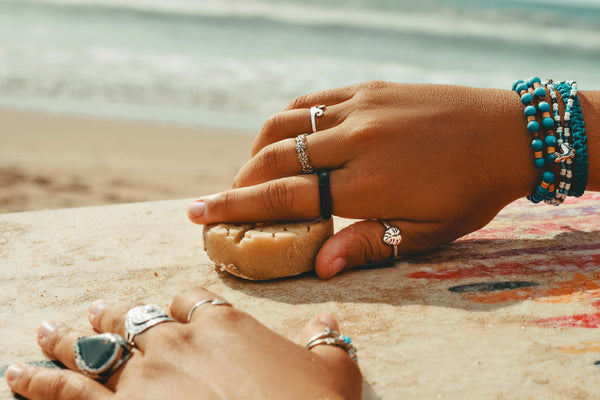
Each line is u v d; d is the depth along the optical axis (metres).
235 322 0.49
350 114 0.59
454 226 0.59
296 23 3.73
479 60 2.98
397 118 0.58
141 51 2.70
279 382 0.46
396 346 0.52
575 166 0.58
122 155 1.51
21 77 2.16
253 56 2.72
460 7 4.92
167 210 0.70
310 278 0.59
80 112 1.86
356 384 0.48
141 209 0.71
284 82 2.27
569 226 0.66
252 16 3.90
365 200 0.58
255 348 0.48
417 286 0.58
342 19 3.98
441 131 0.58
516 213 0.69
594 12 5.42
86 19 3.43
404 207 0.58
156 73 2.34
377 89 0.59
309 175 0.58
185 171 1.41
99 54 2.58
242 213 0.58
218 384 0.46
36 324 0.55
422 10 4.53
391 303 0.56
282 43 3.11
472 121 0.58
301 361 0.47
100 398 0.47
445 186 0.58
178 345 0.48
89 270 0.60
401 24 3.93
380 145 0.58
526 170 0.59
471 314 0.55
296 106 0.61
